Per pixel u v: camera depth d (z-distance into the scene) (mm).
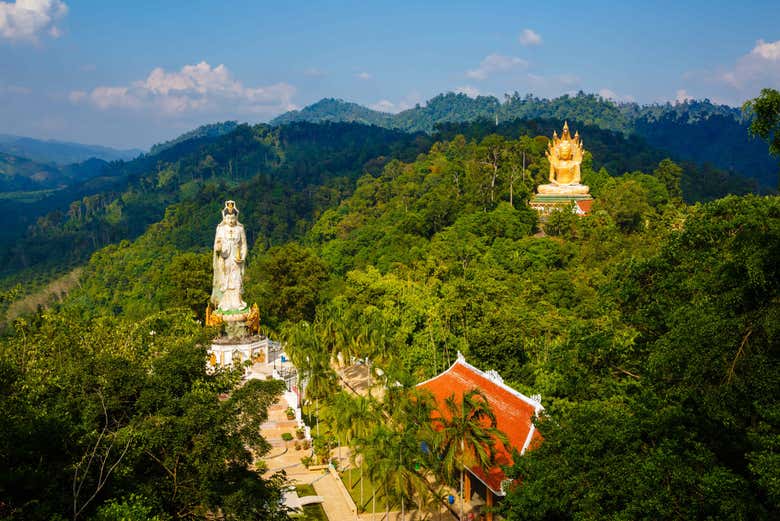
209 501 32938
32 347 43000
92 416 33250
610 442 32344
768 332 30031
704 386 32531
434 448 47031
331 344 79562
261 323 99062
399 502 48656
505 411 51812
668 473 29297
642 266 45469
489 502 47875
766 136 31812
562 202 131875
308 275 101312
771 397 30281
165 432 32812
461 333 76875
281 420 68625
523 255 102000
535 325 69125
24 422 31109
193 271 96562
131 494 29547
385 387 67125
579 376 45969
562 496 32719
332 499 54094
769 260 31234
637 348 44531
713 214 44781
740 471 32750
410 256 113812
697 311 34938
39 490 29484
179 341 46969
